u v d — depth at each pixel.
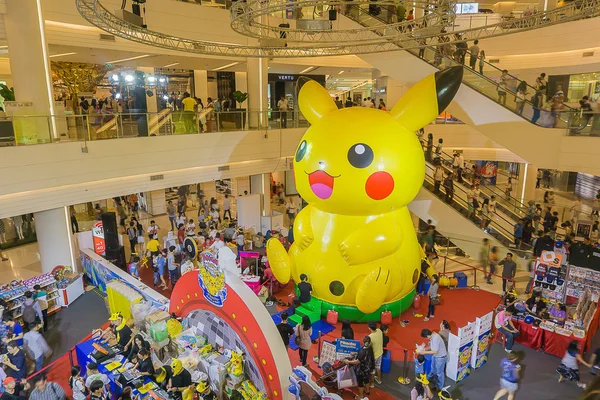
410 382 9.16
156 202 21.84
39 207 12.27
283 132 19.12
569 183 25.50
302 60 20.75
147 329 9.50
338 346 9.12
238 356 8.25
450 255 16.11
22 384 8.30
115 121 13.87
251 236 17.58
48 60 12.50
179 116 15.63
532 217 16.14
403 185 10.52
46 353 9.77
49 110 12.61
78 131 12.97
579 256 11.60
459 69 10.66
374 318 11.34
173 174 15.68
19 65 12.09
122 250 14.56
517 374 8.13
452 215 14.89
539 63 19.05
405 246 11.50
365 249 10.64
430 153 16.62
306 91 11.94
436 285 11.59
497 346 10.49
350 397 8.80
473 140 20.69
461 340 8.98
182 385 8.03
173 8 15.69
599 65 18.28
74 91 20.67
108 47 14.38
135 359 8.64
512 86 13.59
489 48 19.25
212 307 8.85
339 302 11.28
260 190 19.70
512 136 13.37
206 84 25.14
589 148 12.12
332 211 10.95
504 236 14.97
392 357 10.05
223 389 8.30
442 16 9.44
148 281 14.27
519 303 10.93
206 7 16.58
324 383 8.95
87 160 13.16
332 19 15.52
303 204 21.44
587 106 12.91
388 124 10.73
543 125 12.88
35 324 10.58
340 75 28.84
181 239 16.66
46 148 12.17
